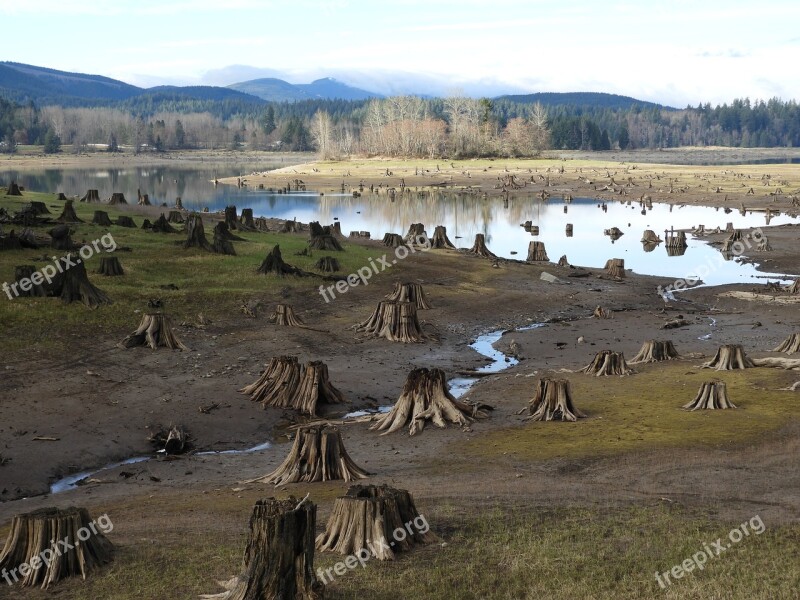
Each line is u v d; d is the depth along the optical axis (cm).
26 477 3133
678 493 2606
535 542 2169
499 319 6028
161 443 3556
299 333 5250
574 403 3884
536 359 4944
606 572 1994
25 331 4731
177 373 4388
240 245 7656
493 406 3934
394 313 5306
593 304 6606
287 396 4019
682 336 5478
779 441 3178
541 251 8644
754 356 4759
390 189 18425
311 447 2919
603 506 2472
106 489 2997
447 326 5744
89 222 8288
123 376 4291
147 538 2280
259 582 1748
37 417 3675
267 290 6159
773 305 6450
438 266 7581
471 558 2070
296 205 15212
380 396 4250
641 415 3638
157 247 7244
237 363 4606
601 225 12381
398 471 3005
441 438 3481
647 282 7612
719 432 3322
